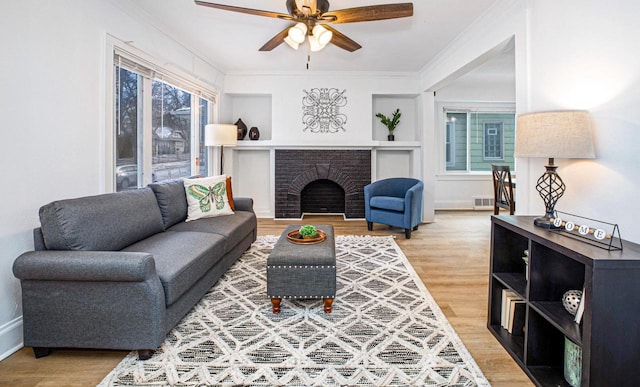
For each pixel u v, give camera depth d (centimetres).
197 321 204
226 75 517
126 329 162
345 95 528
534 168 245
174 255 202
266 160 568
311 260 211
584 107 194
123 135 291
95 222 193
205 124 478
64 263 155
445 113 653
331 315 213
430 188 524
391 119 571
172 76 359
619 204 169
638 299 123
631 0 162
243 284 263
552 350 157
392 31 347
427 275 287
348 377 153
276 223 510
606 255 126
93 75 241
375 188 473
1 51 174
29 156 191
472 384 149
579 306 140
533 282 159
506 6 276
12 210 180
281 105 527
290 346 178
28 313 162
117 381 149
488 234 442
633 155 162
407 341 183
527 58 251
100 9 247
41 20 197
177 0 279
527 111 252
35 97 194
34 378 151
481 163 665
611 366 123
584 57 194
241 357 168
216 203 326
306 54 429
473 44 343
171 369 157
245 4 287
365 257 336
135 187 309
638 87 159
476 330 196
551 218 174
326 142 525
